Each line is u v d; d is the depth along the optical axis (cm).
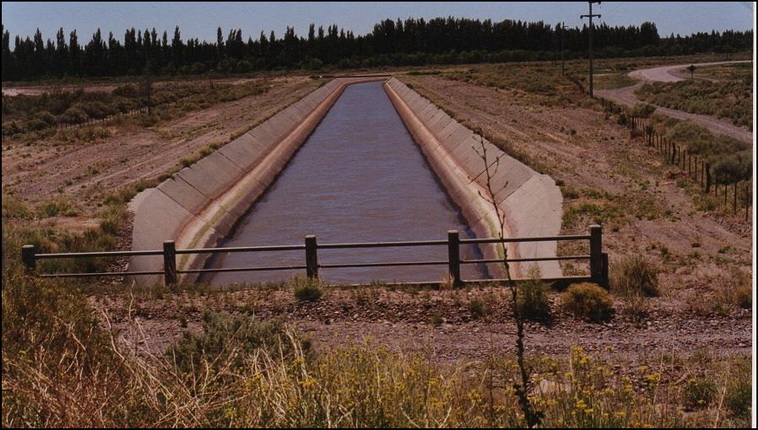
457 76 12262
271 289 1655
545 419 704
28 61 12850
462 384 835
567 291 1542
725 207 2608
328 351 1034
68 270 2095
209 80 14112
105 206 2811
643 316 1459
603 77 11012
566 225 2438
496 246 2630
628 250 2117
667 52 16950
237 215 3628
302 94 9725
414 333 1384
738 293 1512
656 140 4506
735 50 16938
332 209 3775
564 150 4234
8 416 699
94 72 13225
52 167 4053
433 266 2605
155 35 14075
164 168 3819
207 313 1123
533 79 10681
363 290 1623
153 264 2462
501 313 1481
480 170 3928
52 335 875
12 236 2264
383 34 18250
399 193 4166
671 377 1076
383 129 7400
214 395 739
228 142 4728
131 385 741
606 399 786
